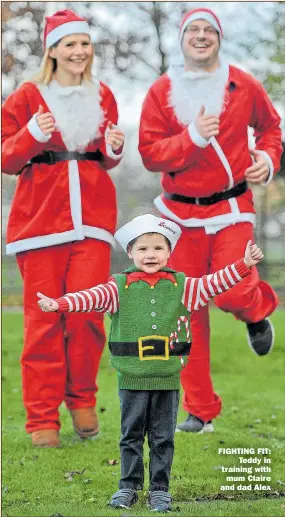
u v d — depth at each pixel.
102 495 5.04
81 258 6.15
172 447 4.62
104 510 4.54
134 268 4.69
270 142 6.53
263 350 6.70
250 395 8.37
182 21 6.32
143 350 4.53
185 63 6.33
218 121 6.01
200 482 5.32
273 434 6.70
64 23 6.10
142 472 4.64
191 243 6.31
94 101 6.20
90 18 12.59
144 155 6.30
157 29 12.70
